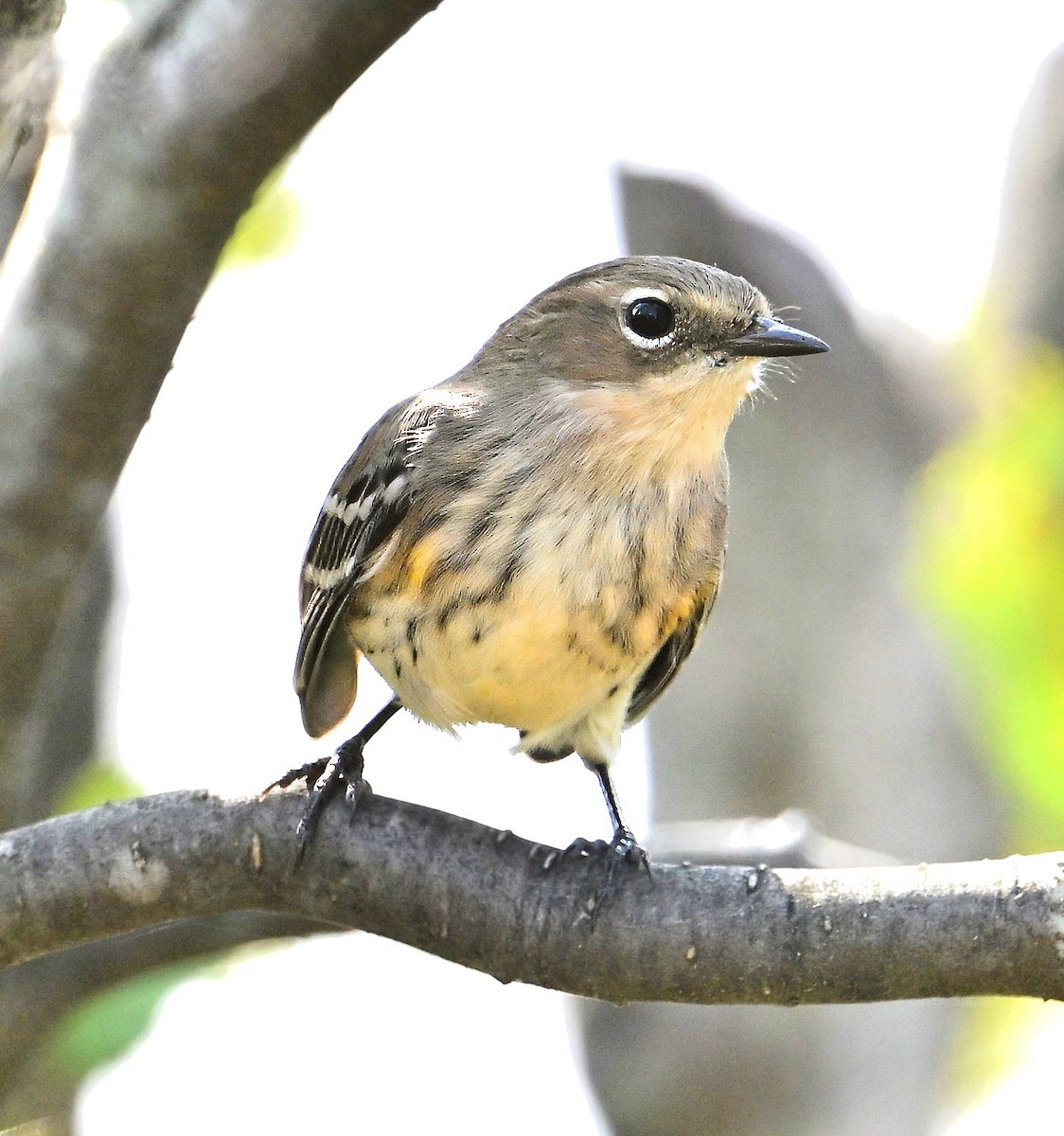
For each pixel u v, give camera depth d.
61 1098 14.07
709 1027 18.16
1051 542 13.33
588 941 8.78
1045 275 18.92
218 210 10.94
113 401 11.27
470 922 9.00
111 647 16.41
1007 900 8.26
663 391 11.12
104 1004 13.62
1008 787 16.33
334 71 10.53
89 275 10.98
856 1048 18.00
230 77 10.58
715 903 8.66
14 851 9.31
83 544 11.63
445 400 11.36
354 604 11.41
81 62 10.93
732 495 19.92
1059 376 14.31
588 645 10.95
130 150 10.84
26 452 11.25
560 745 12.02
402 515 11.03
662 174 20.11
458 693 11.20
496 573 10.76
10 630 11.59
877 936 8.37
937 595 13.62
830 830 18.78
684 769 19.45
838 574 19.55
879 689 19.11
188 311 11.23
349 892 9.16
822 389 19.89
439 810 9.35
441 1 10.27
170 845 9.25
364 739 11.19
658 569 11.09
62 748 15.95
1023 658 13.47
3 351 11.17
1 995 13.17
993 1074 18.02
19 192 11.09
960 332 19.92
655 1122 18.11
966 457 13.70
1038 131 19.52
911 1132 17.78
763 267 19.95
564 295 11.56
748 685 19.34
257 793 9.41
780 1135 17.81
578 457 10.92
